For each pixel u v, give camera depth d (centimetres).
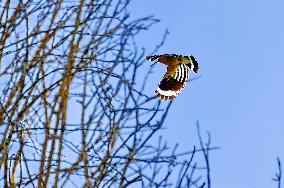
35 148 1027
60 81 1041
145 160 1010
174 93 1079
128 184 998
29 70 1077
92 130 1045
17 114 1014
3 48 1041
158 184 997
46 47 1125
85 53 1132
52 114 1066
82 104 1074
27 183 1002
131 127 1029
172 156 1012
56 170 1012
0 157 985
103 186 1001
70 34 1102
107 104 1062
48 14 1152
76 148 1026
